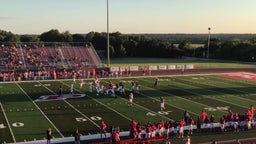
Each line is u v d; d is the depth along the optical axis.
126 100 31.52
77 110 27.72
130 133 21.19
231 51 86.69
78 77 45.62
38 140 20.70
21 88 37.09
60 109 27.98
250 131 23.53
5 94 33.62
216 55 90.88
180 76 48.00
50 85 39.31
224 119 23.48
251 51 81.50
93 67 49.62
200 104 30.33
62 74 45.72
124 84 40.22
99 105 29.48
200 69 57.25
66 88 37.31
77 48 55.91
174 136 22.22
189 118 23.84
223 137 22.00
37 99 31.48
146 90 36.47
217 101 31.62
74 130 22.62
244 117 24.17
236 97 33.50
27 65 48.78
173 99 32.16
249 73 52.59
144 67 54.22
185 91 36.16
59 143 20.28
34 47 54.25
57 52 53.81
